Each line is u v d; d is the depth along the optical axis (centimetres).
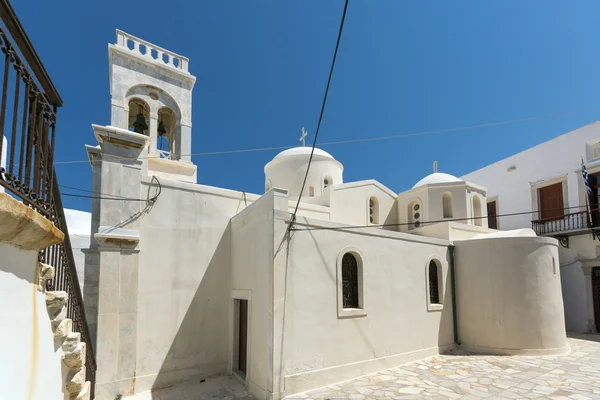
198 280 872
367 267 866
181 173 1077
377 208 1446
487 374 809
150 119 1071
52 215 307
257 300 752
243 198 988
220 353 873
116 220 775
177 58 1179
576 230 1390
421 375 805
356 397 671
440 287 1069
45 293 283
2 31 208
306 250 754
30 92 258
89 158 839
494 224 1844
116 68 1028
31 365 247
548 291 1023
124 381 730
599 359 945
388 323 884
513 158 1770
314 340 734
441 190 1400
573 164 1498
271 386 661
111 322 732
